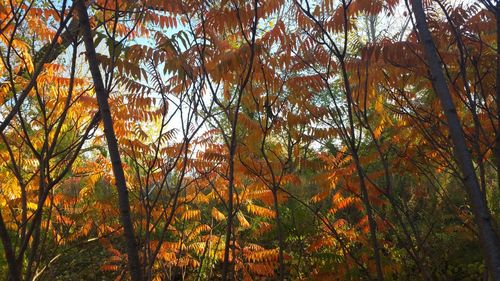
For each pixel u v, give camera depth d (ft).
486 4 7.69
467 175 5.57
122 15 7.98
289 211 18.06
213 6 8.93
